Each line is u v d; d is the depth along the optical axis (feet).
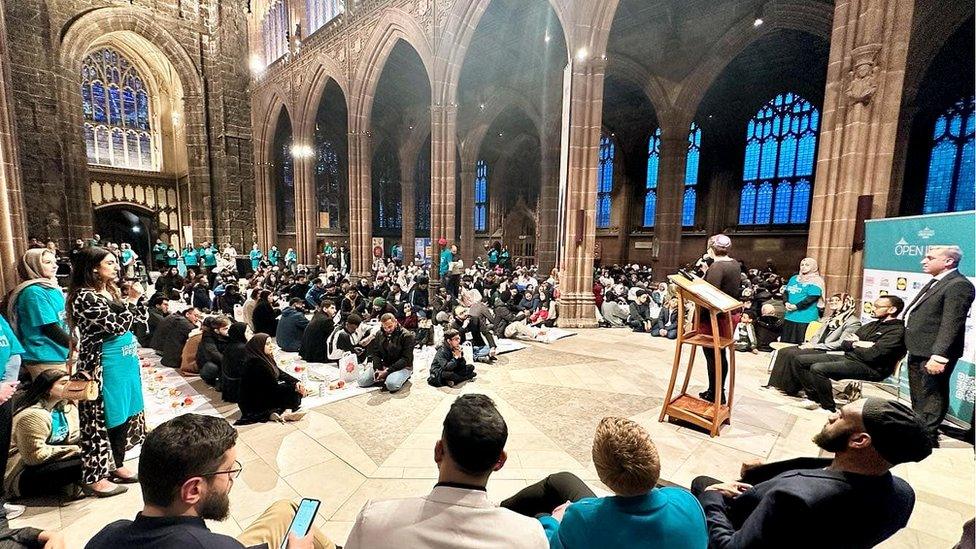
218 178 76.84
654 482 4.64
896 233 16.37
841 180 20.71
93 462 9.60
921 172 51.19
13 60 54.24
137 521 3.99
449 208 45.75
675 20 49.85
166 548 3.70
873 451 4.50
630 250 80.23
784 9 41.91
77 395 9.05
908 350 12.85
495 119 75.87
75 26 59.88
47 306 10.92
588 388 17.74
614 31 51.24
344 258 74.54
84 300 9.36
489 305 38.04
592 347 25.02
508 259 77.15
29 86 55.72
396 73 66.95
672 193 54.65
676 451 12.05
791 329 23.20
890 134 19.36
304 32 65.46
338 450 12.44
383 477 11.00
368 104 54.90
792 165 62.69
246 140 79.56
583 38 29.27
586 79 29.73
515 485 10.53
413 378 19.25
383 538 3.86
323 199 100.37
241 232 79.56
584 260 31.04
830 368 14.55
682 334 13.84
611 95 67.46
